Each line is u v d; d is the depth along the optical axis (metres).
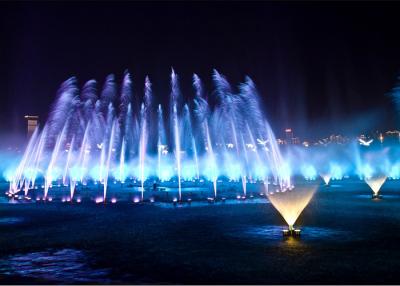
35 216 23.66
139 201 31.23
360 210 24.56
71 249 14.71
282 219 21.17
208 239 16.14
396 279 10.80
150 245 15.18
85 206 28.55
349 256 13.12
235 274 11.37
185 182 51.81
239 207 26.98
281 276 11.13
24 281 11.02
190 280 10.92
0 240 16.39
